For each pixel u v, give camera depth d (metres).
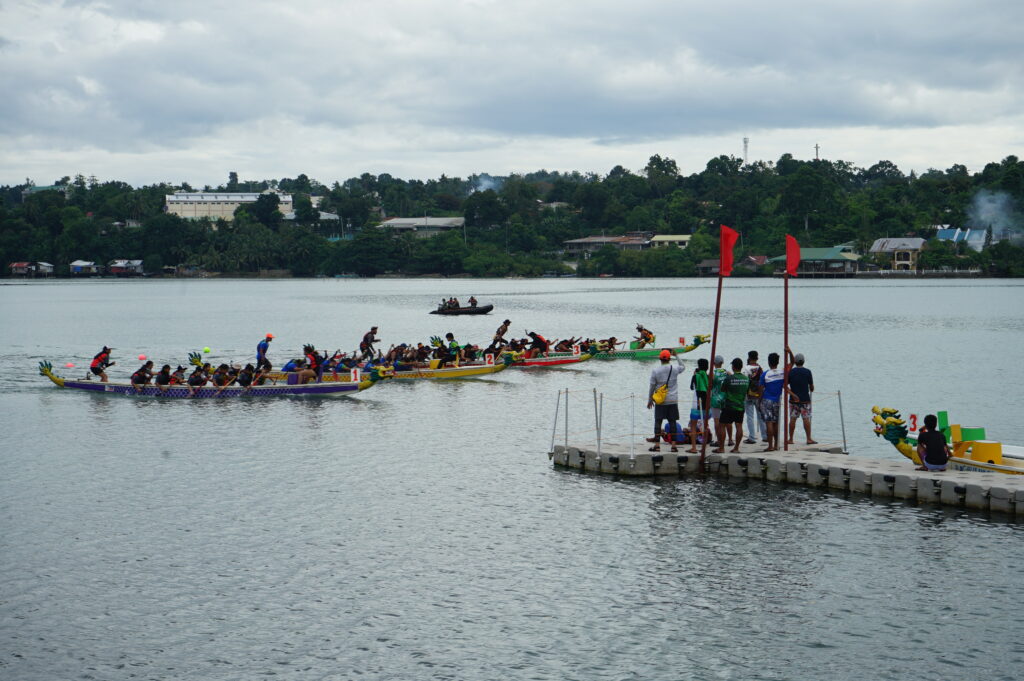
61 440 41.91
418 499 31.78
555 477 34.50
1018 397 53.28
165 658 20.75
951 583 24.25
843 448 35.62
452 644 21.30
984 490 29.42
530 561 26.02
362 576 25.03
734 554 26.36
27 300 190.75
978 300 169.62
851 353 79.00
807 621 22.30
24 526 29.19
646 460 34.03
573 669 20.20
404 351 65.00
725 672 20.05
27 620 22.58
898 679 19.72
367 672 20.11
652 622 22.28
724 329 106.94
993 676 19.78
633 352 74.31
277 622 22.44
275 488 33.28
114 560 26.28
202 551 26.94
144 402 52.56
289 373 55.00
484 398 53.81
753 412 36.16
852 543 27.05
